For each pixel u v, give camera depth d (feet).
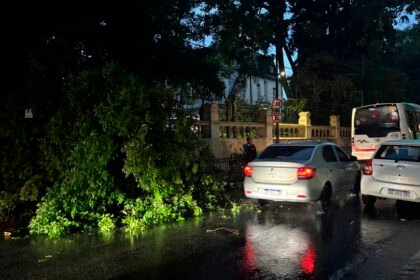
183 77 47.50
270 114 63.82
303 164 29.25
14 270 18.51
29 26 31.45
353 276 17.04
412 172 29.37
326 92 94.07
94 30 37.19
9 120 28.40
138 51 41.09
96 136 26.68
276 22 85.20
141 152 26.94
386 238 23.09
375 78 94.43
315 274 17.33
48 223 25.43
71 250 21.59
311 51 94.32
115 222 27.45
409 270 17.74
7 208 28.25
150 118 28.04
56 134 27.45
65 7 33.01
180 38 45.80
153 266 18.70
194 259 19.62
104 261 19.57
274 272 17.63
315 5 88.94
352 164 36.45
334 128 86.12
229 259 19.54
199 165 31.65
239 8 63.82
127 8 37.09
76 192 26.71
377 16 82.12
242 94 109.70
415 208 32.04
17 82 31.55
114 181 28.84
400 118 62.69
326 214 30.07
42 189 29.04
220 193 36.17
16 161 28.25
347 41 95.91
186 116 31.60
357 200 35.81
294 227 26.09
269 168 30.04
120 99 27.07
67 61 31.81
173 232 25.13
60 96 29.32
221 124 53.52
